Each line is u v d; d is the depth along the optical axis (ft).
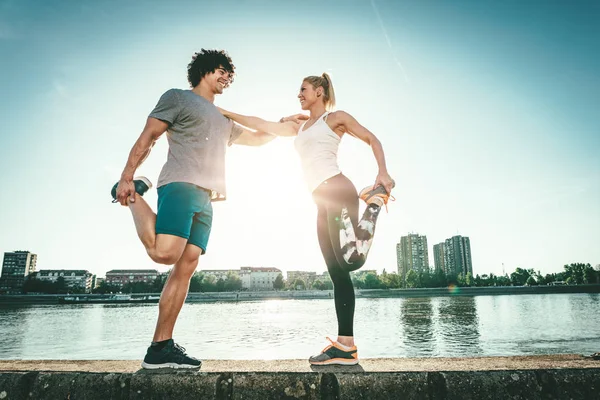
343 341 7.86
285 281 525.34
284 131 10.69
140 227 7.57
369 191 8.31
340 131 9.52
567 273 462.60
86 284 525.34
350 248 7.64
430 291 325.21
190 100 8.55
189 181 8.05
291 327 103.65
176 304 7.73
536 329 90.27
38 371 6.39
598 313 135.85
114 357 60.39
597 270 401.49
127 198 7.84
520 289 326.03
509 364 7.58
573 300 232.94
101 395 6.11
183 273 8.06
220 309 209.77
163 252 7.50
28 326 116.16
